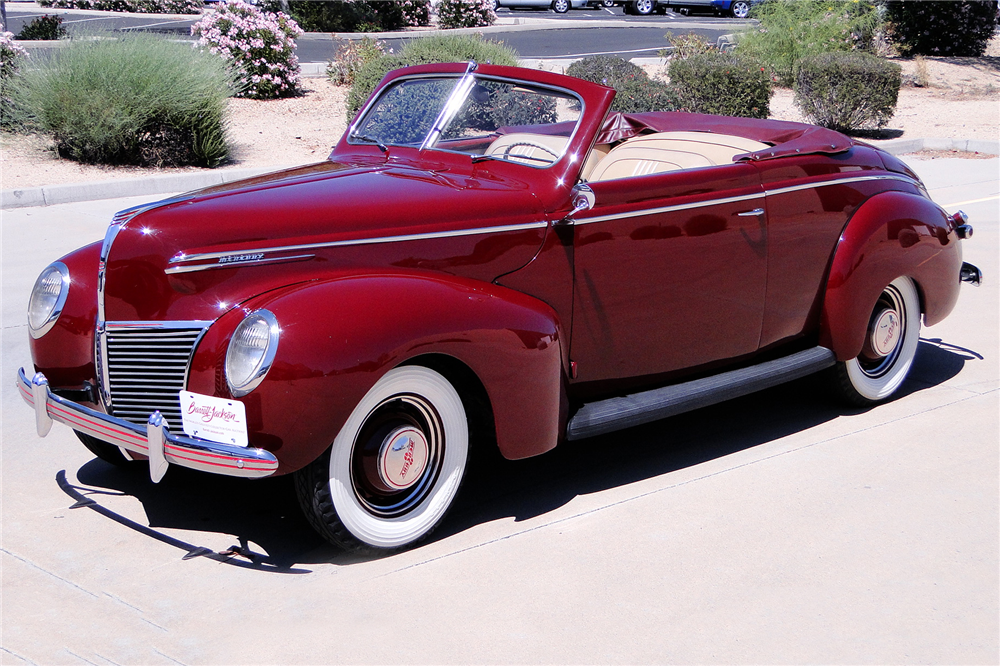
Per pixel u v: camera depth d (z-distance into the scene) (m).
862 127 15.05
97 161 10.88
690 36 18.45
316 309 2.89
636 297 3.74
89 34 12.28
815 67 14.40
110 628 2.75
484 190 3.49
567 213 3.50
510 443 3.36
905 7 23.34
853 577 3.09
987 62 22.75
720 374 4.09
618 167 4.46
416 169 3.83
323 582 3.04
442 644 2.70
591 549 3.26
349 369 2.85
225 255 3.02
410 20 27.73
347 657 2.63
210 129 11.18
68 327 3.38
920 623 2.84
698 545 3.29
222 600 2.92
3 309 6.02
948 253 4.64
